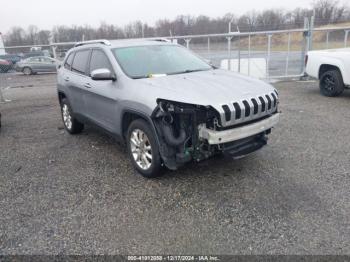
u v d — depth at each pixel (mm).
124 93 4188
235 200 3572
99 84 4785
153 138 3875
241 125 3711
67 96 5992
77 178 4332
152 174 4062
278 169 4316
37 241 3012
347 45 13617
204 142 3648
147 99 3791
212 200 3596
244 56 13977
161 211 3424
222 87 3881
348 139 5391
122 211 3457
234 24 20156
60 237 3059
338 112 7195
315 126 6207
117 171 4492
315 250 2744
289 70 13336
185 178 4148
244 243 2871
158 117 3713
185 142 3660
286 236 2936
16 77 21562
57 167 4750
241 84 4066
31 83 17312
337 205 3385
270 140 5492
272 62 13883
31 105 9961
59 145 5773
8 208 3625
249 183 3949
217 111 3447
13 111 9102
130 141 4301
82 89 5324
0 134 6703
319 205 3400
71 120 6188
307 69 9562
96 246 2910
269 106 3977
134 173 4395
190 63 5074
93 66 5129
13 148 5727
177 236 3004
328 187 3771
